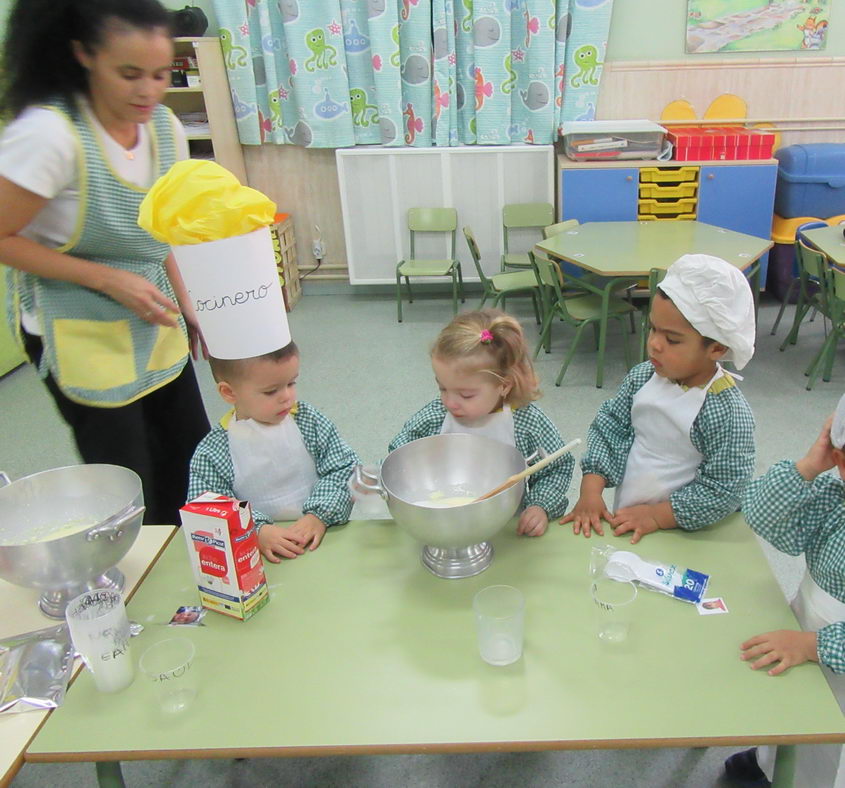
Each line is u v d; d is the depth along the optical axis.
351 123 4.20
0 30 1.38
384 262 4.48
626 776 1.45
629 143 3.84
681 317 1.13
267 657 0.96
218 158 4.15
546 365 3.49
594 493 1.29
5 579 1.01
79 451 1.62
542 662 0.93
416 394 3.25
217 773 1.51
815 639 0.91
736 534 1.18
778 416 2.88
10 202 1.27
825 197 3.92
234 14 3.96
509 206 4.19
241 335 1.15
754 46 3.97
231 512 0.97
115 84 1.25
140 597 1.10
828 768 1.09
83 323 1.47
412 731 0.84
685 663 0.91
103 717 0.88
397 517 1.04
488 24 3.86
